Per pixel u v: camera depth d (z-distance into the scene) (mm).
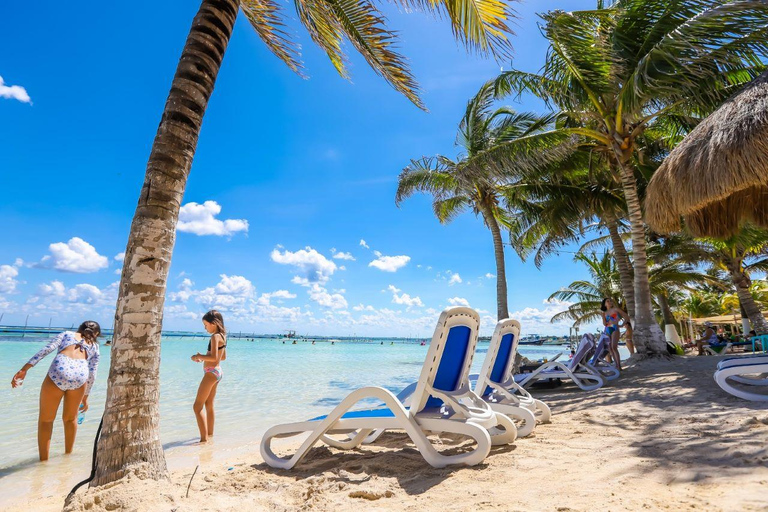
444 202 16859
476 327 3580
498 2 4773
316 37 6047
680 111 10203
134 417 2723
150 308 2881
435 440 4125
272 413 7484
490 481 2637
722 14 7324
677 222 6203
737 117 5121
